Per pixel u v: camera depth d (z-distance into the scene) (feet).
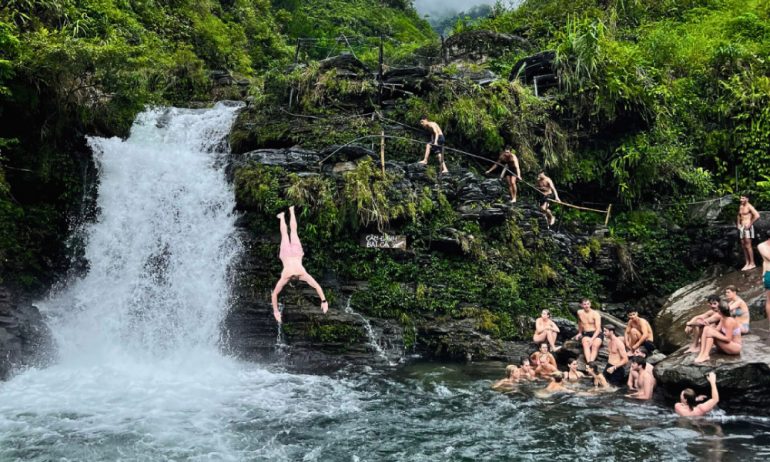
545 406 32.68
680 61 67.87
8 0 51.62
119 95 51.44
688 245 54.65
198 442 26.84
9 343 38.06
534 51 76.89
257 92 60.54
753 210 47.80
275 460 25.00
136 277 46.78
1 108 45.37
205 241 47.14
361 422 29.81
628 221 57.16
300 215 46.03
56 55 44.52
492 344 44.01
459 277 46.83
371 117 55.31
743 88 60.90
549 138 56.59
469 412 31.55
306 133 52.54
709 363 31.81
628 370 37.76
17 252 44.09
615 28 76.13
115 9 72.28
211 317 44.68
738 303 35.68
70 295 45.62
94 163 49.98
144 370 38.91
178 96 70.18
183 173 50.21
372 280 46.09
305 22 119.85
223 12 100.73
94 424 28.86
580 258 51.31
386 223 46.85
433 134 52.70
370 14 137.49
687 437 27.66
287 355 42.80
